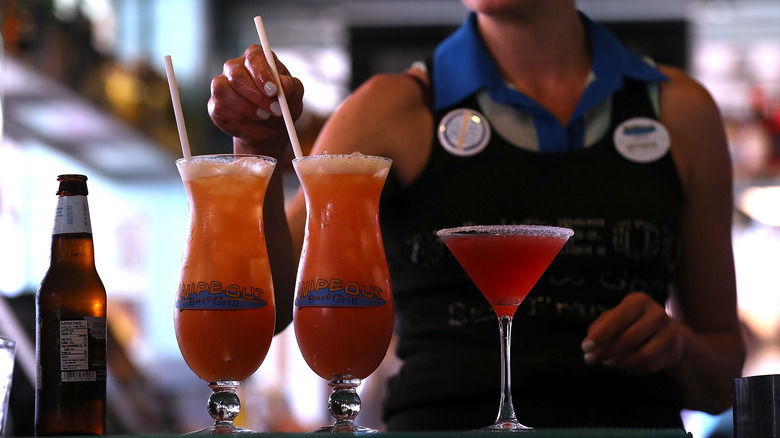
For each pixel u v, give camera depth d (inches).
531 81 69.2
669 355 57.2
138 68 157.0
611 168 65.0
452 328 62.6
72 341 44.4
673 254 65.9
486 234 45.4
